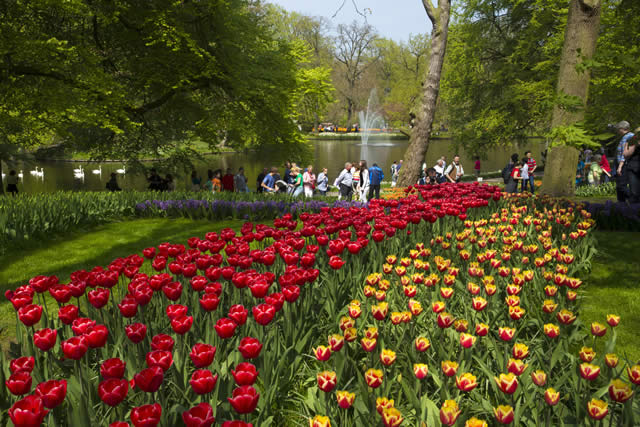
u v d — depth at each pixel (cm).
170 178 1980
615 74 758
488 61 2962
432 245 472
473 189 791
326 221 491
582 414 212
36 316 250
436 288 345
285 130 1964
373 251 451
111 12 1525
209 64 1644
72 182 3234
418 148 1391
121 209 1052
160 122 1919
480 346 278
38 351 272
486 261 427
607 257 563
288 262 344
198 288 305
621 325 366
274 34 1973
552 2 2198
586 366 205
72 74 1385
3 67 1300
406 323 277
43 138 1758
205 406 158
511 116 2712
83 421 192
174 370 229
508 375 188
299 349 276
